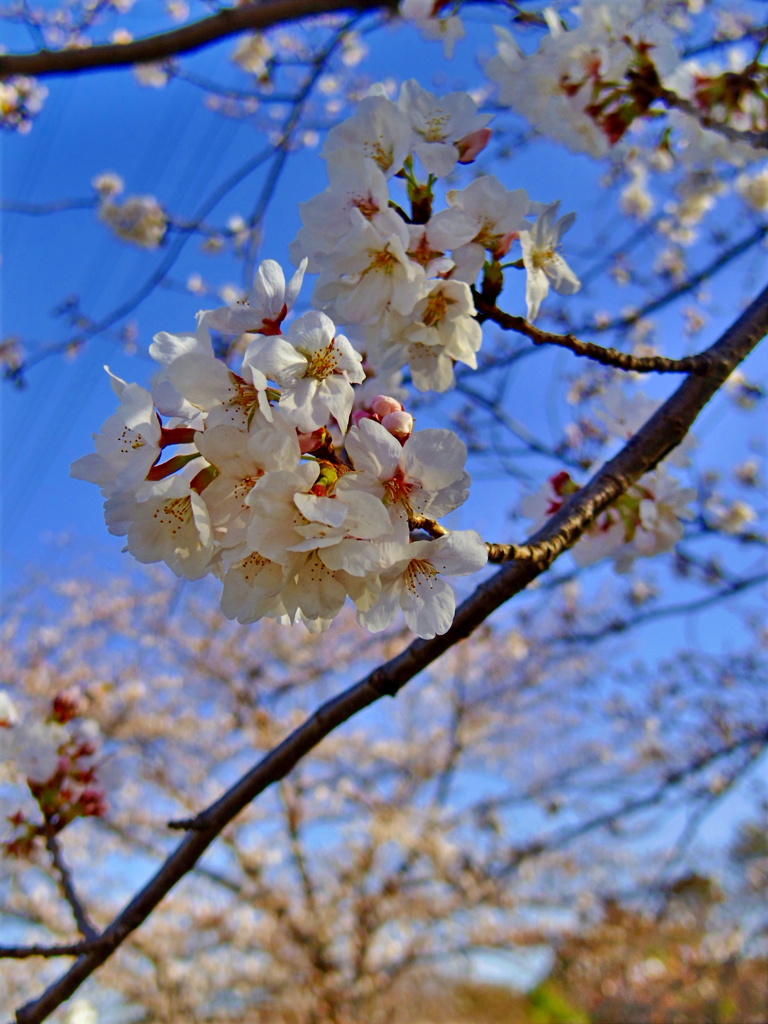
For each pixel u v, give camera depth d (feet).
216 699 33.45
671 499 8.09
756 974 29.25
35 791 8.89
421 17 8.82
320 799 33.78
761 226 13.28
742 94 8.75
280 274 4.97
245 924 30.99
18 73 13.16
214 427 4.16
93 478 4.56
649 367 6.59
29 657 33.40
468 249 5.42
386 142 5.49
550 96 8.17
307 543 3.98
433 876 31.12
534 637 30.81
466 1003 42.63
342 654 31.71
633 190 20.88
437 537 4.77
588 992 33.53
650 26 7.83
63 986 6.95
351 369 4.33
